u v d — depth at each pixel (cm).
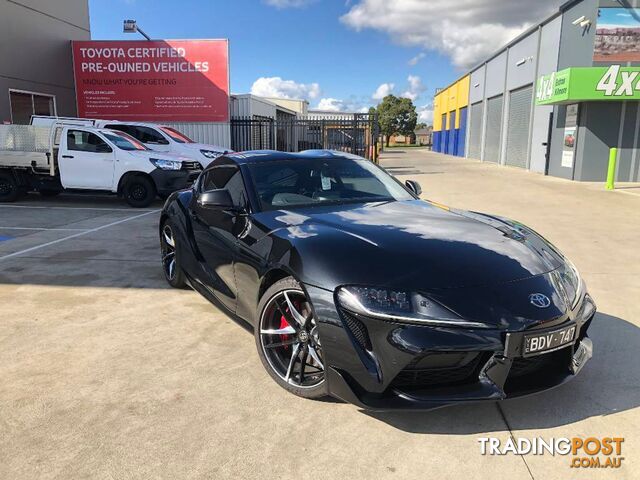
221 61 1823
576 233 809
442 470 238
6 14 1620
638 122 1689
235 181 410
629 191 1433
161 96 1855
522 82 2478
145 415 282
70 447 253
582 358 288
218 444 256
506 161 2798
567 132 1852
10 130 1133
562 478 233
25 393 305
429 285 258
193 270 450
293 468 239
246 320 360
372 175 446
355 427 271
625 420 278
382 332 251
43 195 1314
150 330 404
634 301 475
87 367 339
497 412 285
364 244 291
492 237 317
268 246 323
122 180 1112
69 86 1962
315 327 285
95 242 733
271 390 310
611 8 1644
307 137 2402
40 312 442
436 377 255
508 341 248
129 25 1758
